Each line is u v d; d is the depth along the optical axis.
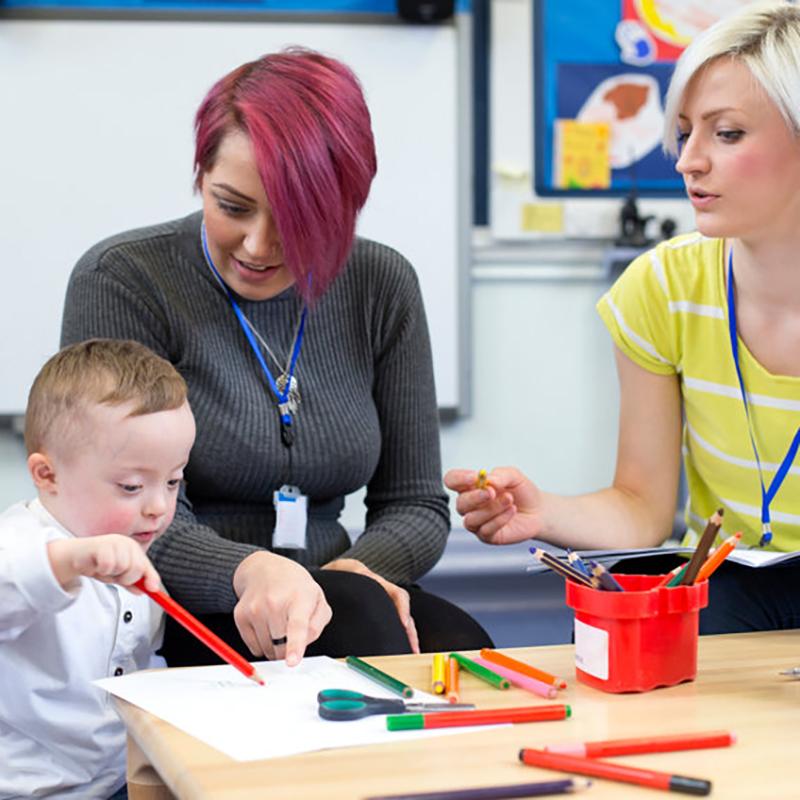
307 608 1.01
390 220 2.90
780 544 1.40
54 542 0.97
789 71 1.18
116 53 2.78
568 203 2.98
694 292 1.42
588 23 2.97
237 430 1.37
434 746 0.76
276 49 2.82
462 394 2.97
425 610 1.40
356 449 1.43
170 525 1.28
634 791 0.68
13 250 2.79
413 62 2.87
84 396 1.12
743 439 1.40
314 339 1.45
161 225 1.45
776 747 0.75
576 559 0.96
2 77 2.76
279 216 1.23
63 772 1.17
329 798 0.66
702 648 1.04
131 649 1.22
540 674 0.93
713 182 1.23
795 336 1.34
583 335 3.04
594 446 3.07
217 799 0.66
